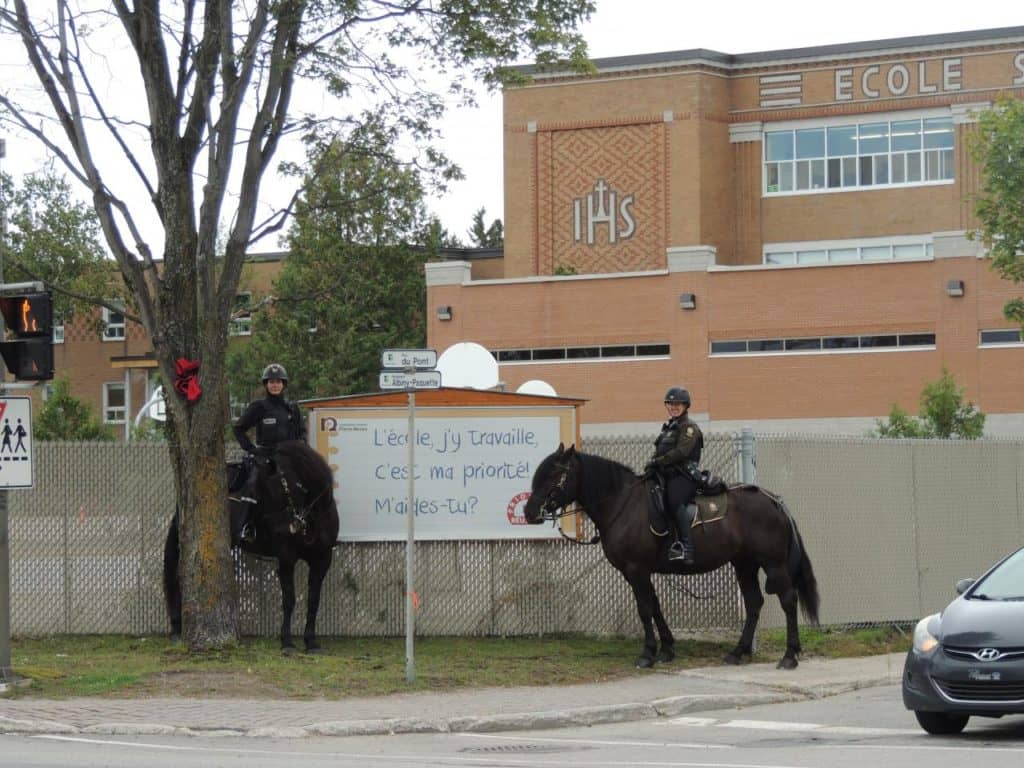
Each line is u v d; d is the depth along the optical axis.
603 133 56.66
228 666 16.66
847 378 48.28
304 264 46.03
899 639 20.42
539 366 51.50
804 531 19.98
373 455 19.31
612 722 14.67
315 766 11.27
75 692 15.36
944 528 21.78
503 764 11.52
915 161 54.69
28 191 46.34
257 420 18.02
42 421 45.81
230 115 17.02
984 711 12.42
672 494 17.34
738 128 56.50
